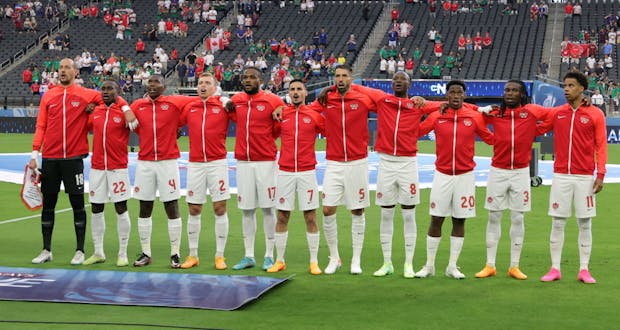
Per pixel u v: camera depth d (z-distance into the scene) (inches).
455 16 1589.6
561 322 267.6
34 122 1424.7
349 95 345.7
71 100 366.3
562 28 1528.1
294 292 311.4
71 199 369.7
